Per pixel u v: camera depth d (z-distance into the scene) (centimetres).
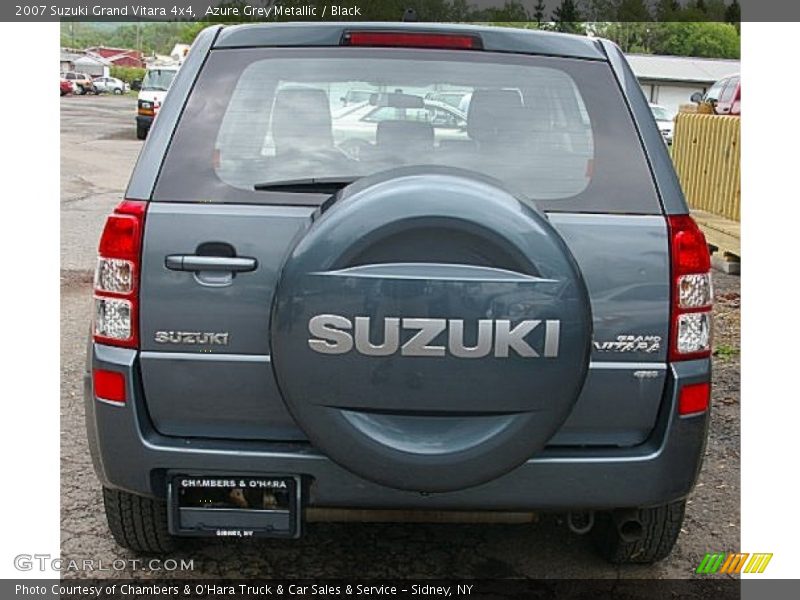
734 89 1493
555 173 277
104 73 7144
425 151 282
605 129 281
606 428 271
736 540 357
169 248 261
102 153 1895
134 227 262
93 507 370
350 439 246
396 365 243
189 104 279
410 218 239
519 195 255
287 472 265
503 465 249
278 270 261
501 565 336
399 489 252
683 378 268
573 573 331
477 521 280
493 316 241
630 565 337
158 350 264
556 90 286
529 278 242
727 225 930
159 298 262
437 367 243
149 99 2234
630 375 268
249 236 261
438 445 245
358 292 240
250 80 283
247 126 278
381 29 289
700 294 271
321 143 280
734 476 415
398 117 284
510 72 288
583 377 250
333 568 332
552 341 243
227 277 261
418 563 337
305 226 257
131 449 266
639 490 269
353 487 264
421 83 286
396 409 246
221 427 270
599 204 271
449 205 240
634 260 265
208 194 267
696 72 4853
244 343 263
